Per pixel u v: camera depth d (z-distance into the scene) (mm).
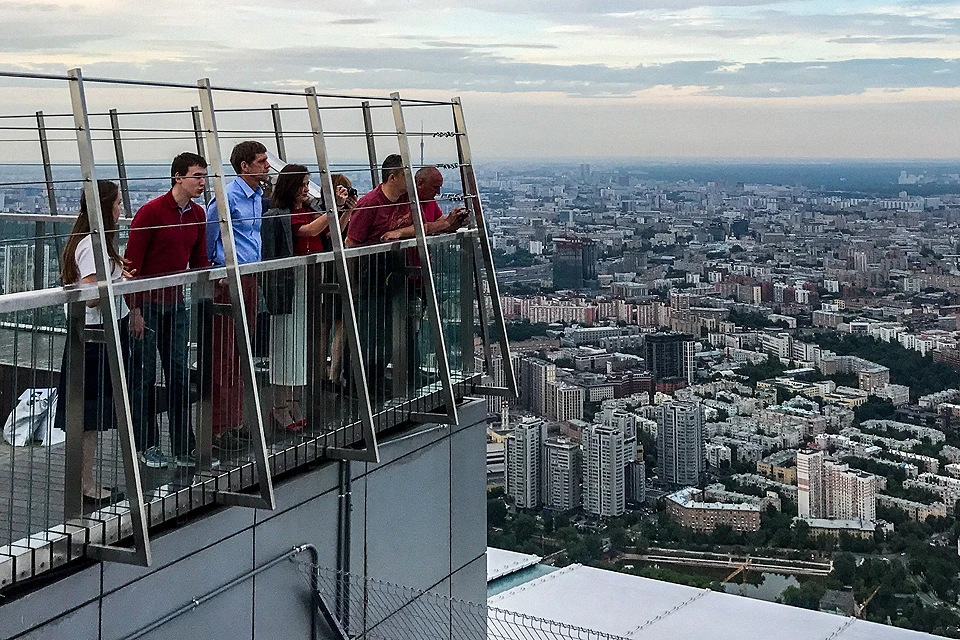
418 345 5648
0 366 3193
